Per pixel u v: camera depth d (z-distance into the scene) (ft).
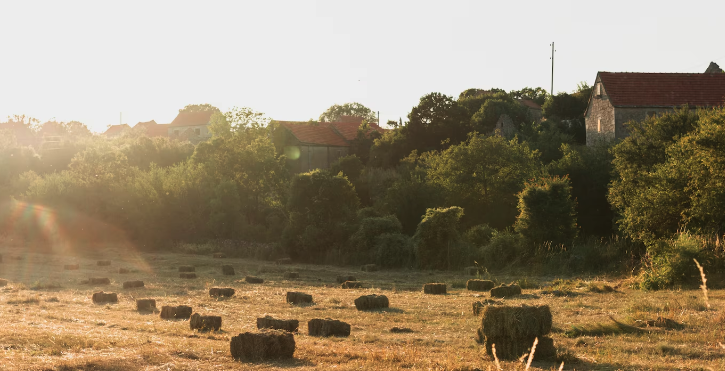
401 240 119.65
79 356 33.40
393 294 75.00
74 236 166.30
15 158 240.94
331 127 266.77
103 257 139.74
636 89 156.97
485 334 34.91
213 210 158.81
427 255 113.29
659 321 43.47
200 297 72.59
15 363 30.76
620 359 32.96
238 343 34.73
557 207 103.14
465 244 112.78
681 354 34.04
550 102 246.88
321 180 133.90
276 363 33.22
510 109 235.61
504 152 134.51
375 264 118.62
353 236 126.52
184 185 164.55
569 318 48.73
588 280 86.53
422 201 138.10
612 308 54.60
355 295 74.08
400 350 37.32
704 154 78.18
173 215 160.25
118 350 36.14
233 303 66.49
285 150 228.63
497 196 134.21
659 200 82.53
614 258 95.25
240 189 173.37
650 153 104.94
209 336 43.88
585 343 38.32
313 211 132.77
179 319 55.16
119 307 64.23
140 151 222.69
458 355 34.91
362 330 47.47
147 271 112.16
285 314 57.57
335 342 41.22
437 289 75.77
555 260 98.89
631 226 88.07
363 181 171.94
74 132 504.84
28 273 107.65
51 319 53.16
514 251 105.60
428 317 54.13
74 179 175.83
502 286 69.31
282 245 135.13
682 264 69.46
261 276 103.96
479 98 260.01
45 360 31.83
